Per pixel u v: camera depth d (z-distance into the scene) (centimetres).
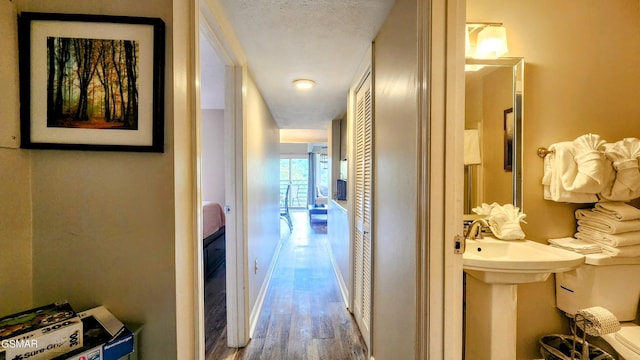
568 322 162
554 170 153
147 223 86
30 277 84
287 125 454
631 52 162
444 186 100
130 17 84
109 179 85
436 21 98
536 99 161
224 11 135
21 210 82
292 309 259
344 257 290
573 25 161
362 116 221
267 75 222
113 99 84
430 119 99
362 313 218
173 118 86
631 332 137
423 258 102
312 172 1009
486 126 164
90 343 74
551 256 129
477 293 141
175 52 88
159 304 87
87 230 86
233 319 199
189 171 97
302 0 126
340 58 192
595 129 161
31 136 82
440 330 101
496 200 164
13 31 80
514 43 160
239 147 191
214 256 355
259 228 260
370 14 141
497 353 132
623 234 140
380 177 164
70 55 83
